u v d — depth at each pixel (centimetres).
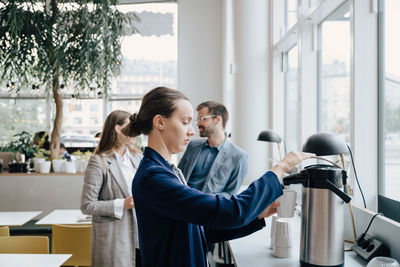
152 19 652
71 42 435
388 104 187
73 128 677
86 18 427
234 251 161
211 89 611
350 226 175
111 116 230
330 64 274
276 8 422
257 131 431
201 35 612
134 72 661
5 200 455
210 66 611
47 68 441
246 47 432
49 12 445
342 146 132
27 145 589
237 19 438
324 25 285
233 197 97
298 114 301
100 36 437
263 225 123
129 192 225
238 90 438
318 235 134
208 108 256
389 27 185
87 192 217
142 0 650
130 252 219
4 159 558
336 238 134
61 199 455
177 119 107
